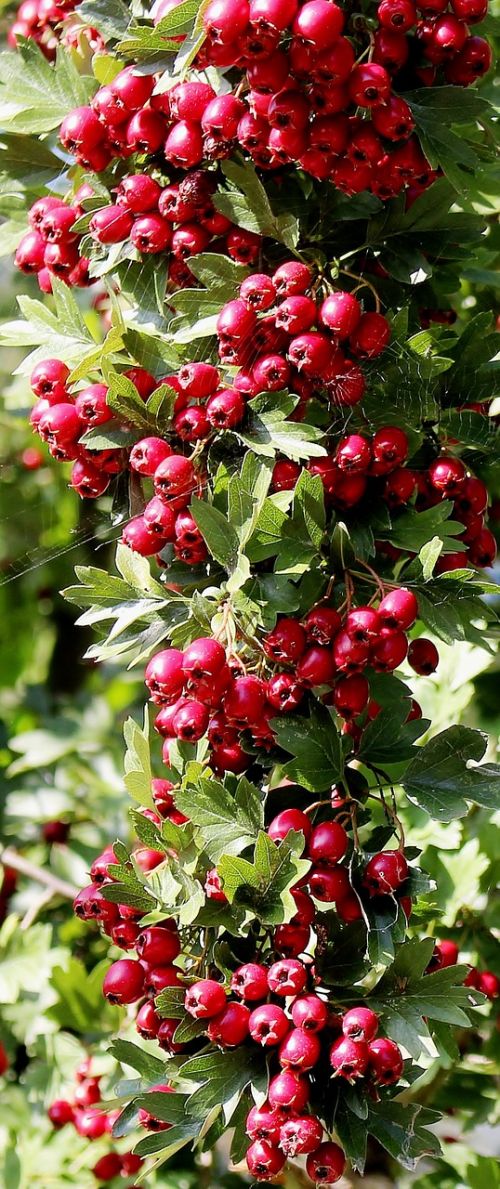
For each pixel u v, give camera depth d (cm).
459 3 61
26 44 67
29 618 118
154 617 64
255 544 61
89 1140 82
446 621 62
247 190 62
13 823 101
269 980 59
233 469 62
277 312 61
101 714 104
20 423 98
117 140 63
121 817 96
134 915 62
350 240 64
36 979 87
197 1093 59
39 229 65
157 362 63
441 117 62
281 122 60
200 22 60
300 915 60
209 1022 59
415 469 65
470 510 65
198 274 63
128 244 64
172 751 64
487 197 73
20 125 66
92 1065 82
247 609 61
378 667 61
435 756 62
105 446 62
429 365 63
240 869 59
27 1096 85
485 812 80
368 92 60
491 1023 79
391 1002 60
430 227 64
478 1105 79
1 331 65
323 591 62
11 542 103
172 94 62
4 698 114
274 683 61
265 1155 59
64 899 95
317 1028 58
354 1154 59
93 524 74
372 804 78
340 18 59
